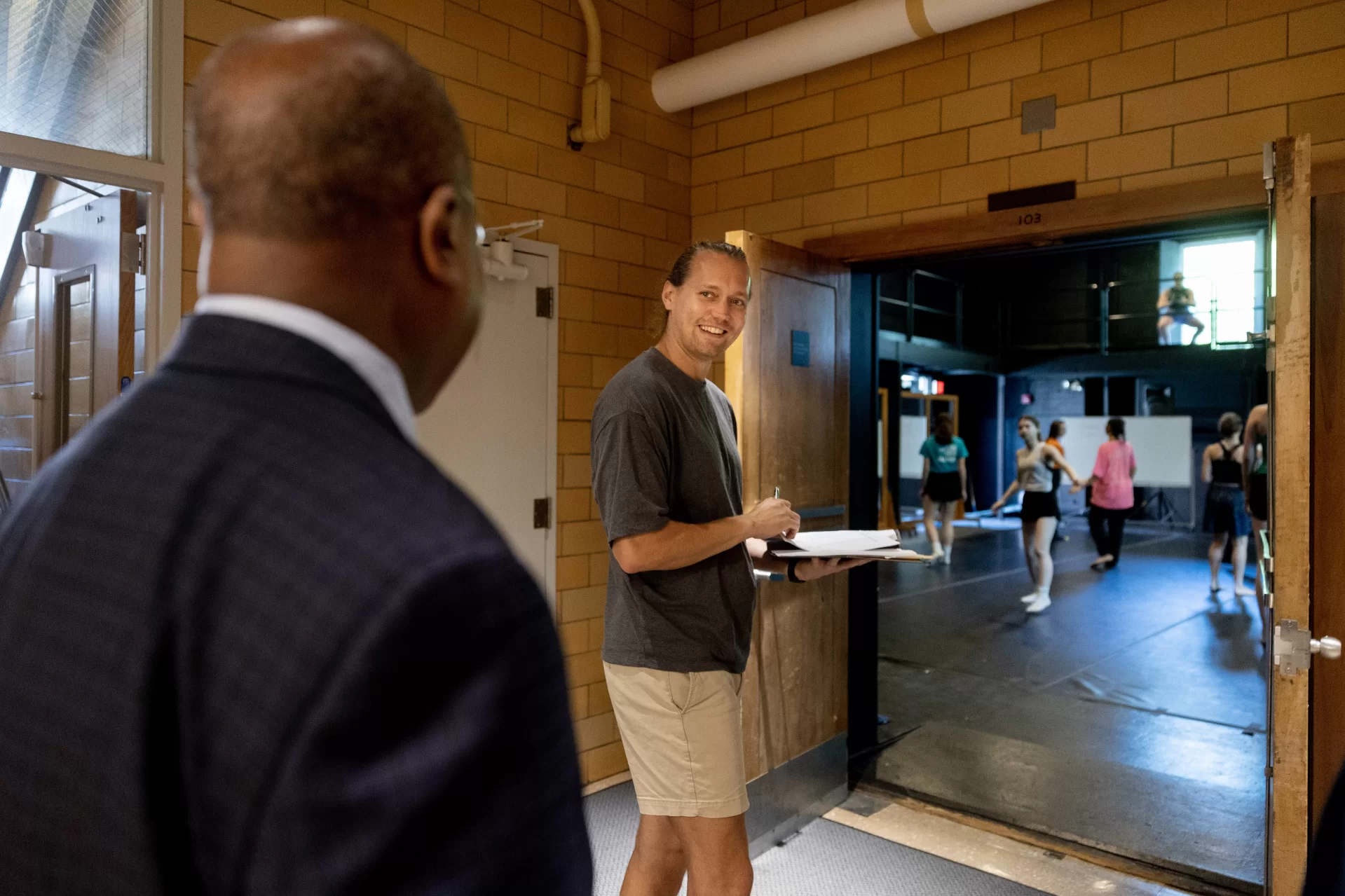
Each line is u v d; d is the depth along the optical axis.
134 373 2.44
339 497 0.39
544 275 3.30
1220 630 5.92
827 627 3.25
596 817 3.14
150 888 0.36
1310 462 2.26
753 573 1.97
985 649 5.45
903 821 3.12
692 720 1.81
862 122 3.33
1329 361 2.25
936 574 8.41
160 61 2.37
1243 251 10.75
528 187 3.25
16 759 0.38
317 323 0.44
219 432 0.41
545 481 3.31
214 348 0.44
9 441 2.99
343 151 0.43
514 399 3.20
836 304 3.33
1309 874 0.60
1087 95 2.82
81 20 2.28
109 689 0.37
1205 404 13.61
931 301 13.55
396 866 0.34
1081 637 5.73
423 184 0.47
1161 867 2.76
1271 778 2.05
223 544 0.38
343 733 0.34
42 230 2.75
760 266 2.90
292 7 2.62
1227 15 2.58
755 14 3.62
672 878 1.92
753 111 3.66
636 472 1.76
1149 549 10.72
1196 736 3.91
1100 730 3.99
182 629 0.37
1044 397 15.52
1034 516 6.62
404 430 0.47
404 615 0.36
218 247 0.45
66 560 0.40
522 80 3.23
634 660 1.83
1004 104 2.99
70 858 0.37
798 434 3.09
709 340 1.88
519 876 0.37
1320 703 2.24
